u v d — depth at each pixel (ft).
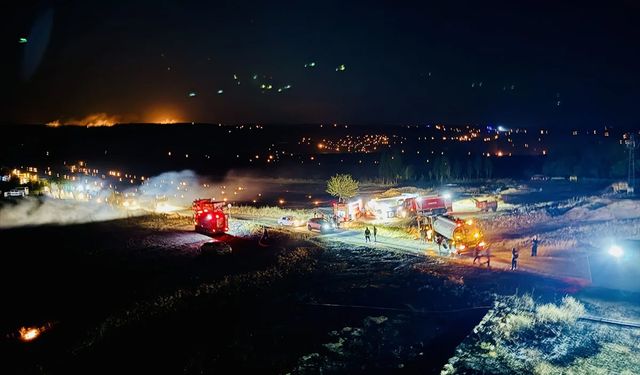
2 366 75.66
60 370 71.67
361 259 131.13
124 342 79.46
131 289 117.19
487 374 57.98
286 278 114.42
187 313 91.40
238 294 102.63
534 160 585.63
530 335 69.00
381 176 472.03
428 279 104.32
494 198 248.11
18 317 100.68
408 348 69.05
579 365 59.62
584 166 408.26
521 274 102.37
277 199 344.28
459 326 76.23
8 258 159.63
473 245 128.06
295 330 78.84
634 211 171.42
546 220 175.94
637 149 337.31
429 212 204.23
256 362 67.51
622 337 67.00
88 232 211.61
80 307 105.29
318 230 185.68
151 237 192.65
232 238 183.32
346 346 70.64
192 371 66.54
